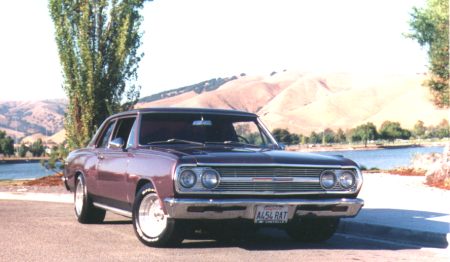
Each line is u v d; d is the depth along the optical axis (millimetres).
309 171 8008
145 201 8297
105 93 21656
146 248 8188
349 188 8195
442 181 18781
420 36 27922
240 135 9375
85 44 21328
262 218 7758
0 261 7336
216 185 7625
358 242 9164
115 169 9109
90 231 9859
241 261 7336
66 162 11484
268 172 7816
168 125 9125
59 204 14969
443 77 28219
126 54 21688
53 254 7773
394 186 18297
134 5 21844
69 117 21906
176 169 7582
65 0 21469
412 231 9352
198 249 8133
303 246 8609
